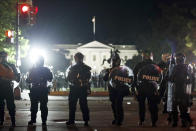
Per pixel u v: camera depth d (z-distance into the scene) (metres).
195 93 77.62
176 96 28.53
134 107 49.91
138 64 29.73
